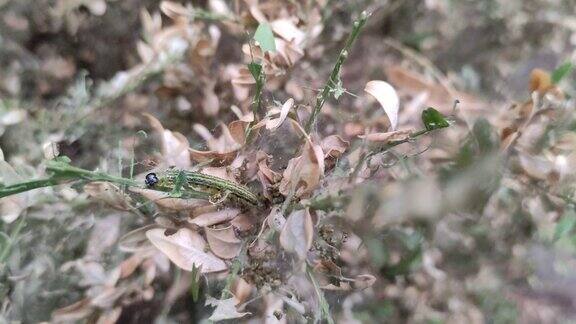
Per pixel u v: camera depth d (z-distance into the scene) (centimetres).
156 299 15
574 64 18
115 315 14
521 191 14
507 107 15
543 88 13
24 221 13
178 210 12
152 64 15
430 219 10
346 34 18
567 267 20
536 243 18
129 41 18
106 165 15
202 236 12
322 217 12
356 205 11
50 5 17
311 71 17
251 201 11
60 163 9
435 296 18
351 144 13
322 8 16
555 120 13
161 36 16
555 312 21
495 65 21
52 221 14
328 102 15
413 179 10
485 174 11
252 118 11
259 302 13
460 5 20
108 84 16
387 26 19
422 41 20
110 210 13
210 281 14
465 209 10
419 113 15
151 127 16
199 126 14
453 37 20
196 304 15
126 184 10
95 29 18
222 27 17
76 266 14
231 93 15
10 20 17
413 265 16
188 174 11
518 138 13
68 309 13
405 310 18
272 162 12
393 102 11
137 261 13
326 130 14
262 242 11
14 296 14
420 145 14
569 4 21
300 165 11
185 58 16
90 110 16
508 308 19
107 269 14
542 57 21
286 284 12
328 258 12
